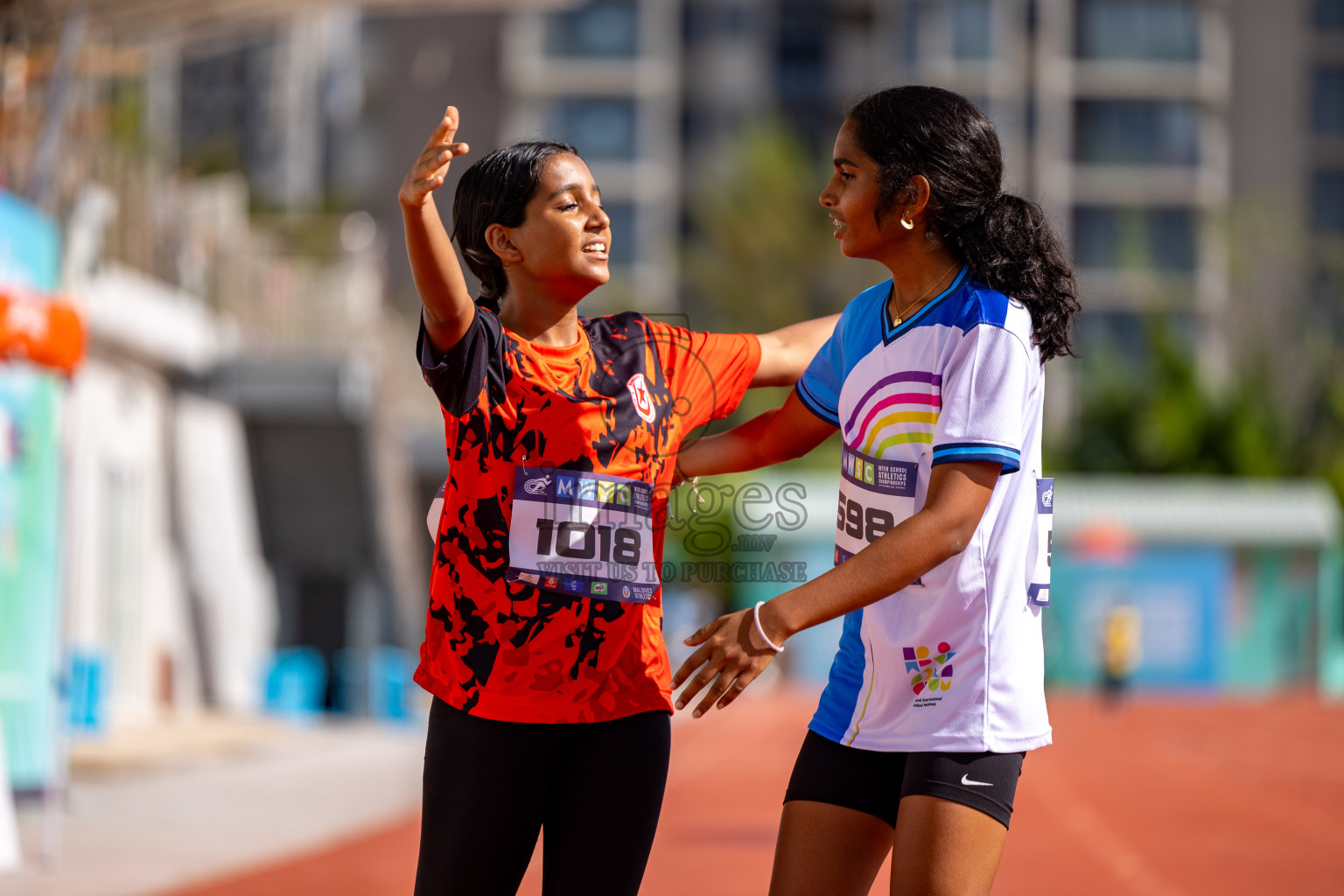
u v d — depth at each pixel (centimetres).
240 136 6675
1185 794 2238
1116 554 5475
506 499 555
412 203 505
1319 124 8794
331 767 2364
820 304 7988
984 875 521
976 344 532
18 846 1431
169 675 3256
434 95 8838
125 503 3072
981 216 549
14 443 1611
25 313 1334
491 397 554
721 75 9062
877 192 549
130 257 3027
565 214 569
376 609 3875
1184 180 8469
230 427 3566
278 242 3569
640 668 563
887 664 544
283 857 1464
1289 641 5884
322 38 7244
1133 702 5188
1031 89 8619
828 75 9112
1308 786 2362
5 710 1648
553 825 561
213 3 2131
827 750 564
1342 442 6944
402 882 1330
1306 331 7312
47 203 2070
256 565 3678
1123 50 8550
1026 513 541
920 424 544
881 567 505
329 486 3697
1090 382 7069
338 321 3541
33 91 2105
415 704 4019
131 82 3262
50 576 1680
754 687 5503
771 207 7894
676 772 2578
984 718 527
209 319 3438
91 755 2347
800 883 556
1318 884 1387
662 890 1320
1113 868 1480
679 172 9019
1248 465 6700
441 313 525
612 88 8812
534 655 549
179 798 1906
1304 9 8819
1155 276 8350
